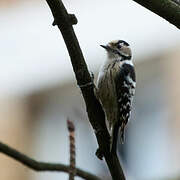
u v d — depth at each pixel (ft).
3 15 55.47
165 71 48.08
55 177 51.26
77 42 18.76
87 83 19.25
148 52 48.70
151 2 16.49
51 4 18.07
